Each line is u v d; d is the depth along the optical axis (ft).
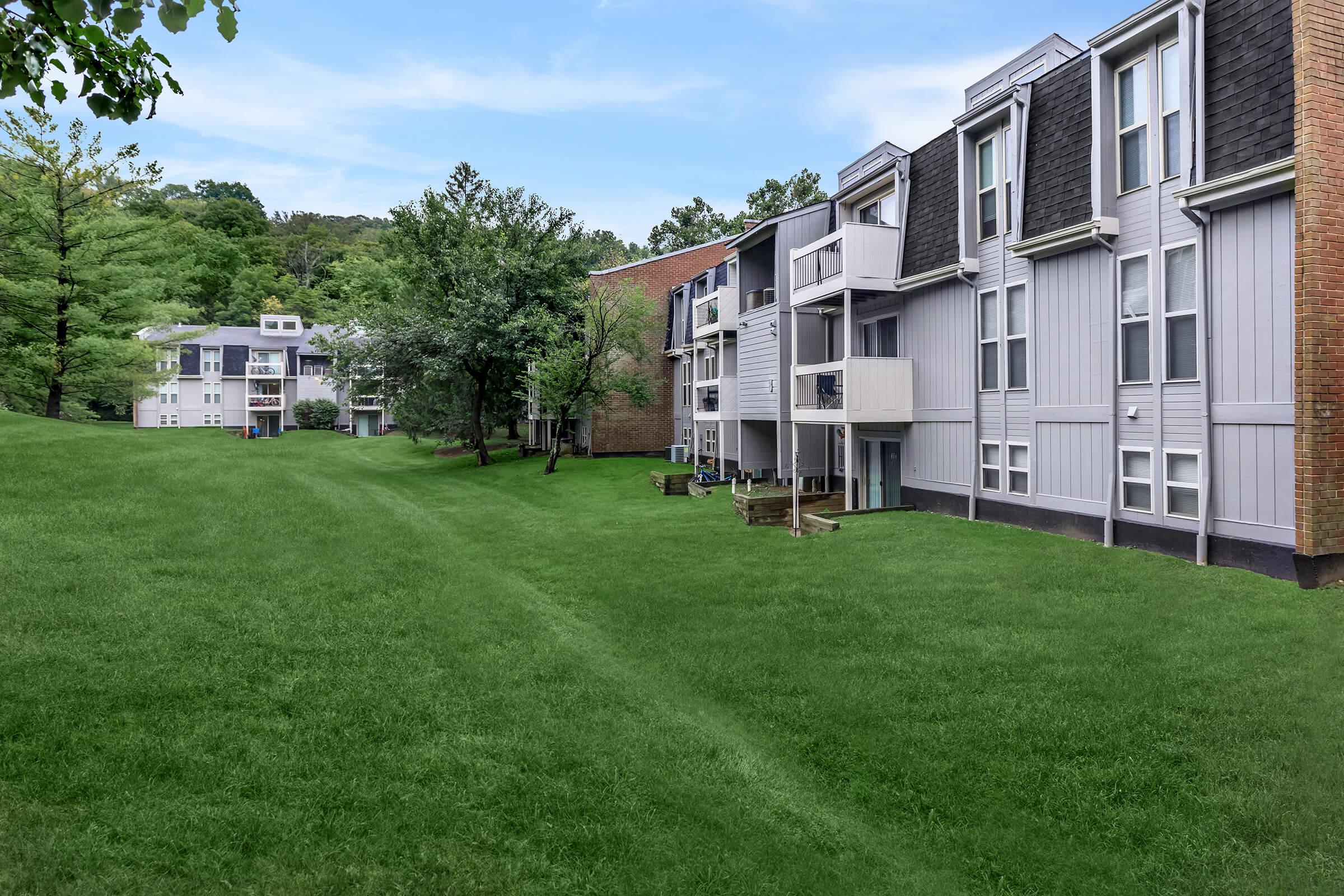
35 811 14.10
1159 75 33.76
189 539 35.81
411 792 16.44
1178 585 29.43
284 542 37.88
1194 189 30.71
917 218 50.55
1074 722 20.06
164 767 16.24
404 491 78.07
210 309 244.83
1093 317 37.37
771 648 26.96
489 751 18.69
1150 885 14.49
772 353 65.46
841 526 46.29
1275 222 29.07
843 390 50.24
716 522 53.31
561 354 86.63
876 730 20.59
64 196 87.10
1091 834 16.02
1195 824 15.92
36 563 29.17
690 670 25.46
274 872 13.43
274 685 21.26
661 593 34.60
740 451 72.54
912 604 30.42
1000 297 43.42
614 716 21.45
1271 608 26.07
